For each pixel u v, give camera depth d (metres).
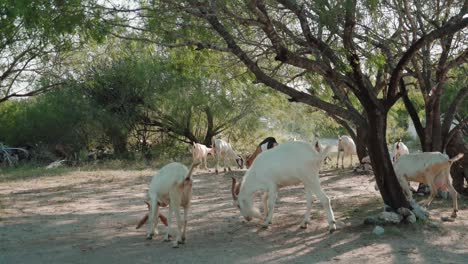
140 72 22.06
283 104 23.05
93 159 22.59
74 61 21.58
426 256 6.74
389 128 28.28
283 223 9.04
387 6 9.82
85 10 7.55
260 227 8.73
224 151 18.50
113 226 8.96
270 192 8.46
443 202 10.93
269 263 6.49
